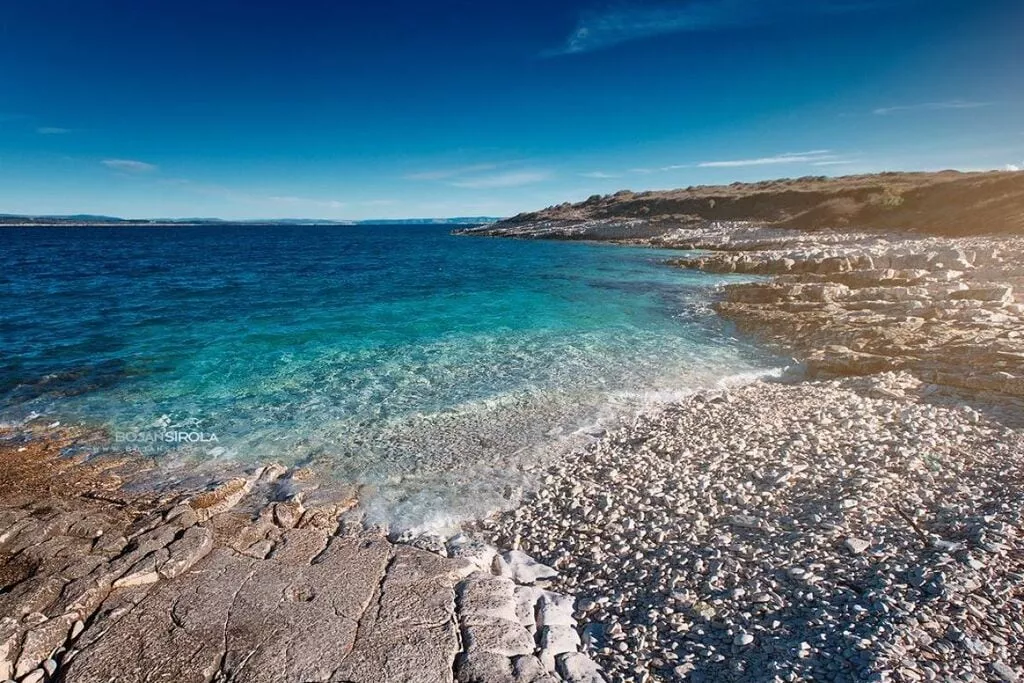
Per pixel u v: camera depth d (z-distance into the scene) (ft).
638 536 29.50
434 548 29.14
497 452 41.57
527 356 67.10
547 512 33.19
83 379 56.29
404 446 42.42
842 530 27.22
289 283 134.62
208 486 34.99
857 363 57.36
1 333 73.67
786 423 43.16
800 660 19.67
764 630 21.67
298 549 27.91
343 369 61.31
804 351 66.49
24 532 27.73
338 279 143.95
